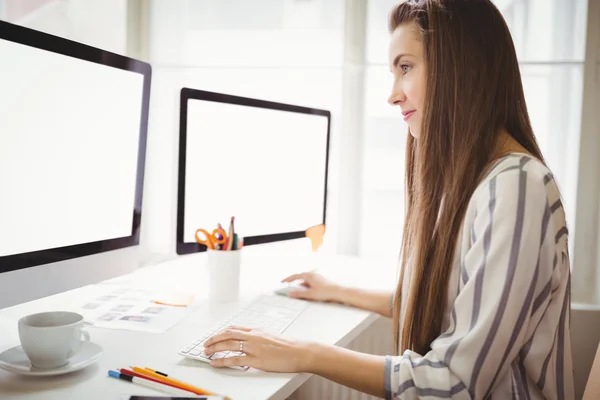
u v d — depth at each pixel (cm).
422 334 78
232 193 124
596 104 150
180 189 113
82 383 65
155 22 168
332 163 166
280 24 164
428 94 77
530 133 78
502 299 64
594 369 88
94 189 90
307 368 71
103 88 90
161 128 170
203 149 117
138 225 103
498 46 76
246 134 126
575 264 156
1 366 66
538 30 149
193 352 75
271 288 116
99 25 163
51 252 81
